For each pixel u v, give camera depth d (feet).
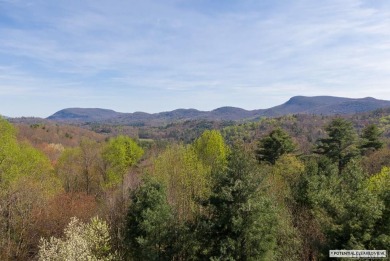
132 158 162.71
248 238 53.47
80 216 89.71
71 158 150.51
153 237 68.03
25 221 80.89
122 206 87.97
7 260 72.69
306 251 70.49
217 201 56.54
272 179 94.02
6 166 90.58
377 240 52.01
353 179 56.95
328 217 58.95
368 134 149.07
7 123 98.89
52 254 57.47
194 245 65.05
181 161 105.40
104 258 65.98
